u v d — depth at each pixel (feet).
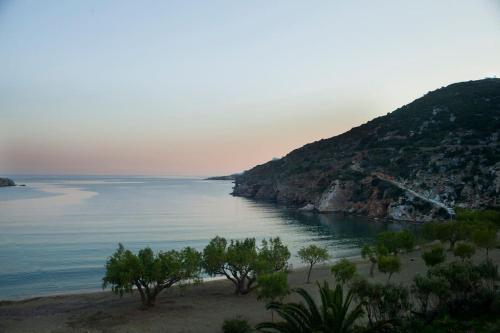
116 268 147.23
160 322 136.15
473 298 114.83
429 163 528.63
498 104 629.51
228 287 192.95
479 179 460.55
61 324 137.90
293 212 587.27
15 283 217.56
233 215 553.64
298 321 81.51
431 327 97.50
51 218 490.49
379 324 87.15
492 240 211.20
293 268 248.32
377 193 525.34
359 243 347.56
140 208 629.92
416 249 284.00
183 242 353.31
